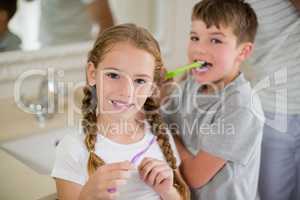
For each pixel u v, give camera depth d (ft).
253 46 3.66
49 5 4.88
